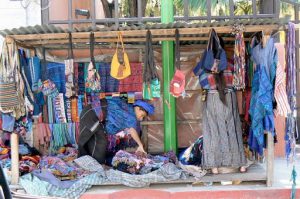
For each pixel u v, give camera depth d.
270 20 4.60
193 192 4.72
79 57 6.04
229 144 4.99
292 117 4.81
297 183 5.00
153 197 4.75
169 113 5.81
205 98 5.05
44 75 5.67
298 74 7.15
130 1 8.12
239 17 5.86
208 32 4.84
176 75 4.90
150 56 4.88
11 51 4.81
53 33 4.86
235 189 4.77
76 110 6.00
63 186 4.71
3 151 5.61
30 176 4.86
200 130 6.29
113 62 4.98
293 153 4.86
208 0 5.89
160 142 6.22
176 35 4.85
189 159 5.23
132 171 4.97
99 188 4.86
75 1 7.68
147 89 4.93
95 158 5.34
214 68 4.78
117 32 4.88
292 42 4.75
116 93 5.96
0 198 1.78
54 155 5.80
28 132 5.74
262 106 4.68
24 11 6.98
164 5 5.81
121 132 5.62
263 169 5.23
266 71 4.62
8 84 4.68
